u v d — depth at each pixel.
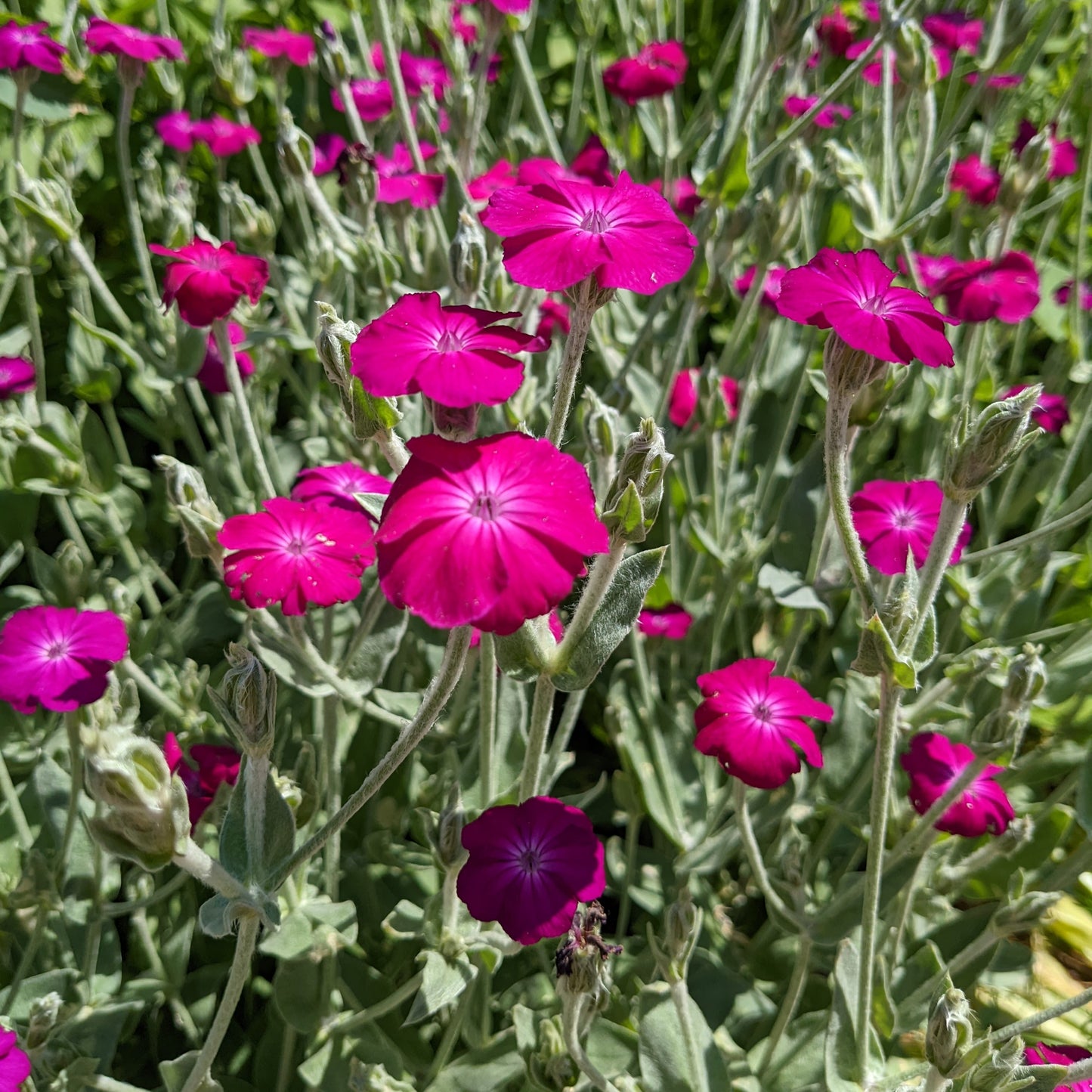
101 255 0.59
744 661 0.33
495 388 0.24
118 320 0.41
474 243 0.32
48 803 0.37
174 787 0.24
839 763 0.40
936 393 0.44
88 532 0.48
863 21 0.61
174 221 0.40
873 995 0.34
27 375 0.42
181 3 0.58
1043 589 0.43
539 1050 0.34
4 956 0.37
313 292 0.49
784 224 0.40
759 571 0.43
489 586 0.23
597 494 0.32
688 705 0.45
